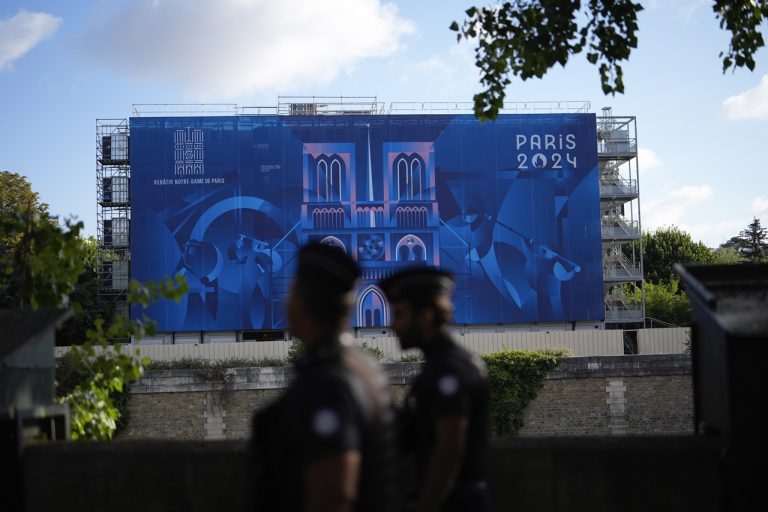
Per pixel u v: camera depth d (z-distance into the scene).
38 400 5.36
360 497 2.53
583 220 60.66
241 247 58.91
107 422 7.66
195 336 58.59
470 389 3.61
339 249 2.78
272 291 58.66
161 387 34.19
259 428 2.72
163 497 5.05
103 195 63.22
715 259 80.25
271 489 2.64
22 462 5.05
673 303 66.44
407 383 34.44
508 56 10.28
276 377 34.75
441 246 59.69
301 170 59.81
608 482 4.92
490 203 60.25
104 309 53.12
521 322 59.53
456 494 3.62
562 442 4.99
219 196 59.22
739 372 4.62
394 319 3.86
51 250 7.80
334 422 2.43
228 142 59.59
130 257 58.72
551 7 10.02
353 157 60.03
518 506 4.96
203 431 34.28
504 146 60.69
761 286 5.13
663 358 35.38
